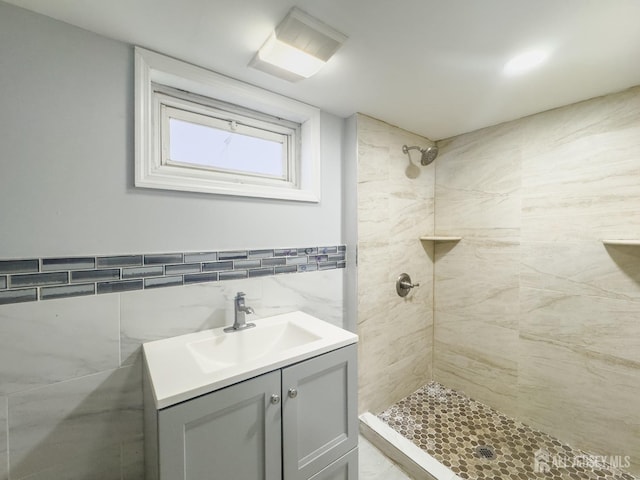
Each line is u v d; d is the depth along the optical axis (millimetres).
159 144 1188
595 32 961
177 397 723
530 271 1644
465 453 1484
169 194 1114
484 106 1532
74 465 956
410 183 1951
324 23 926
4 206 842
